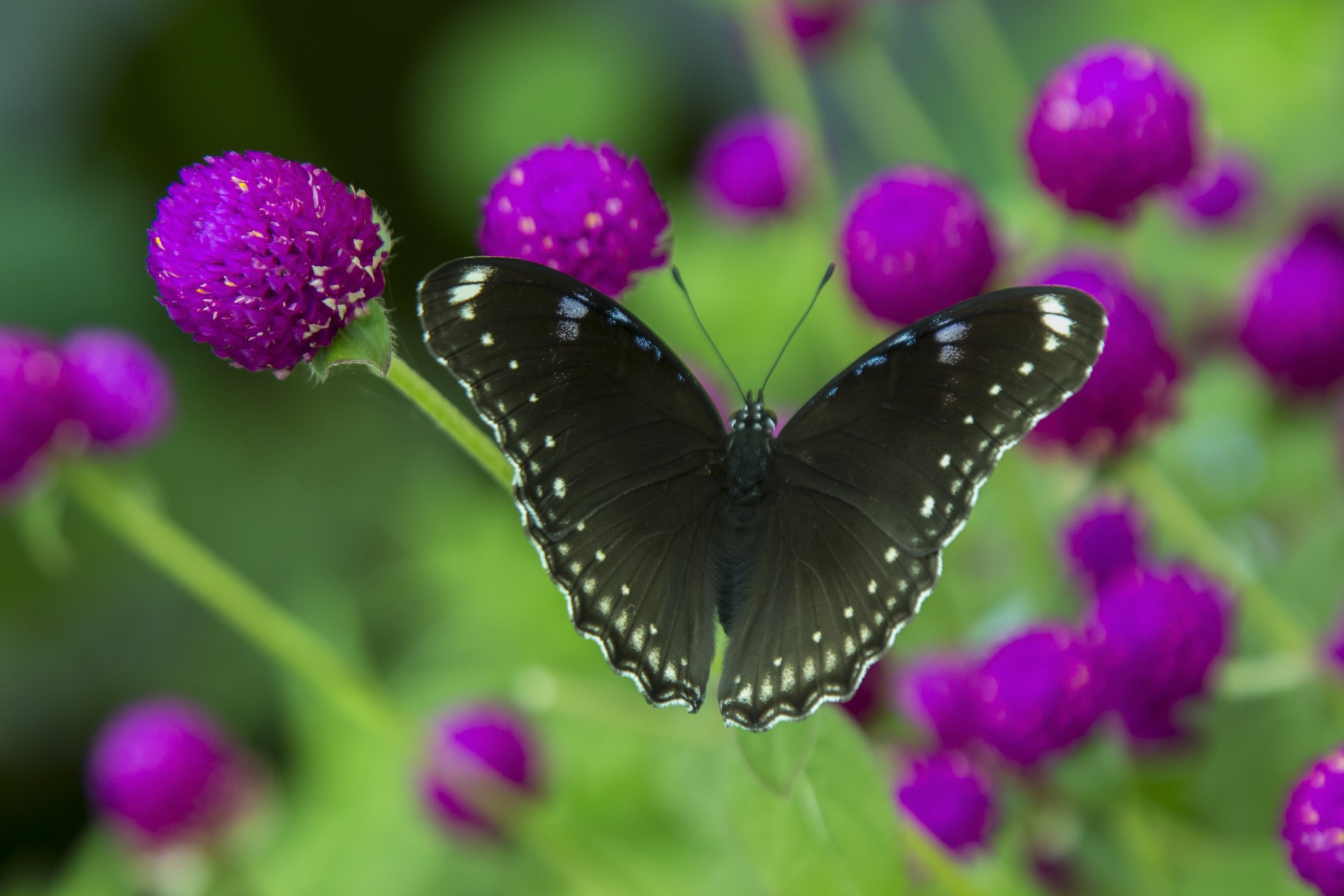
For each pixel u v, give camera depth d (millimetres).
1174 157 547
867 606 521
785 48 635
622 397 525
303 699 671
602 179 524
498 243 526
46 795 931
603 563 525
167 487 938
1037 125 554
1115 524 560
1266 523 601
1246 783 562
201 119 1073
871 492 523
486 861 635
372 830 651
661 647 525
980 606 596
